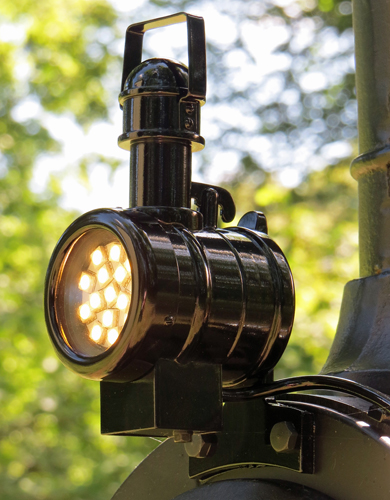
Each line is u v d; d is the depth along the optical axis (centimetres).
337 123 739
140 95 94
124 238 83
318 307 668
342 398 93
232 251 91
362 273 109
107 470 756
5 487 751
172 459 105
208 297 85
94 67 852
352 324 105
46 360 795
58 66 832
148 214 89
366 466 82
